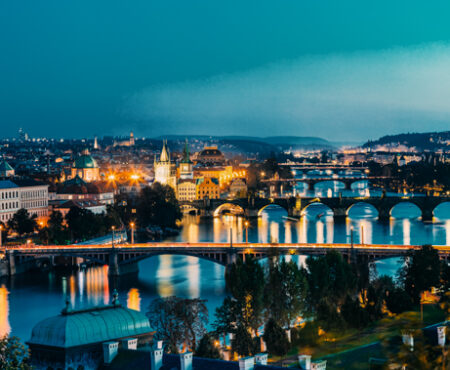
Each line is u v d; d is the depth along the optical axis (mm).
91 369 152000
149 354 147250
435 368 123500
